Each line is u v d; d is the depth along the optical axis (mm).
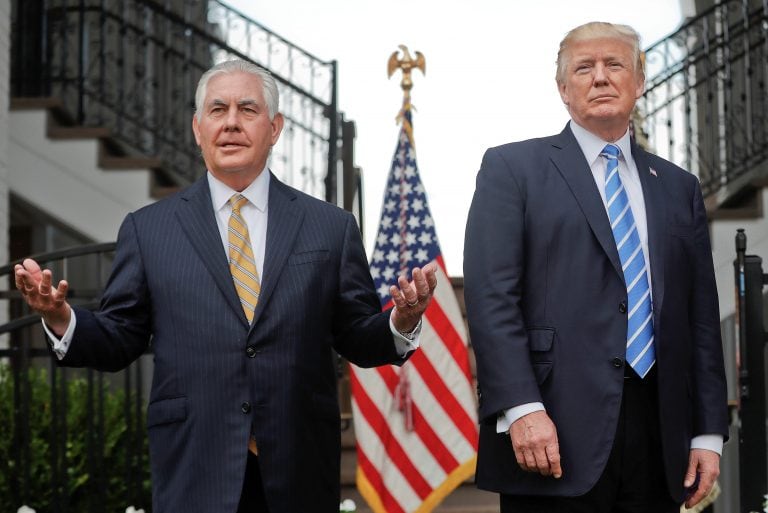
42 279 3578
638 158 4172
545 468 3758
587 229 3975
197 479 3756
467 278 4027
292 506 3787
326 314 3969
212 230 3971
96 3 12383
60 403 6914
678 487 3889
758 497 5578
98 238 9750
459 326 7184
